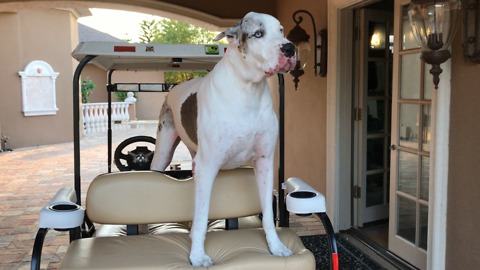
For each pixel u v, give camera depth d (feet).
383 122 15.11
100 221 8.15
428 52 8.55
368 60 14.44
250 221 9.98
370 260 12.09
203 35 64.90
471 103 8.76
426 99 10.93
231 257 7.25
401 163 11.97
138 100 57.16
